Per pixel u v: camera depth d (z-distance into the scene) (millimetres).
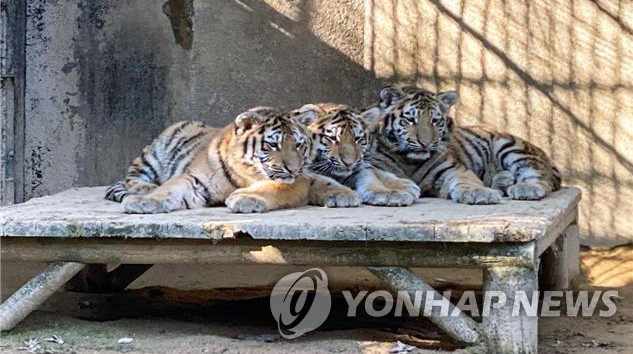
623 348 7047
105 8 11258
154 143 8891
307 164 7801
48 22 11297
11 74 10922
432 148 8703
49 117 11383
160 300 8695
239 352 6500
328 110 8477
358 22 11414
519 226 6211
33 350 6555
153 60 11297
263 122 7633
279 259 6625
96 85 11328
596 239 11055
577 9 10930
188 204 7559
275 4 11344
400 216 6809
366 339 6980
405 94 9000
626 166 10945
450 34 11219
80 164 11391
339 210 7352
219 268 10445
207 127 8969
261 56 11359
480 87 11188
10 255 6867
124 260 6785
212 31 11305
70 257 6828
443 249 6418
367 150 8555
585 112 10992
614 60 10898
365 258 6543
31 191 11398
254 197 7230
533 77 11070
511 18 11070
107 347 6621
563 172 11094
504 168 9453
